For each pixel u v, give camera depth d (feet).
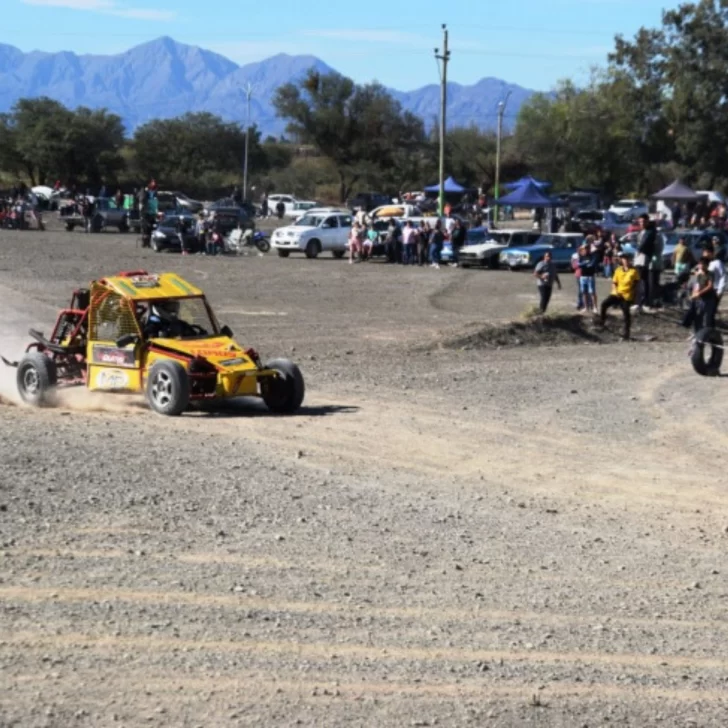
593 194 245.65
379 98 365.61
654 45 316.40
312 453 44.34
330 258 175.94
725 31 307.17
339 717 19.81
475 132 374.43
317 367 71.26
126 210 222.28
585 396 63.10
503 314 106.32
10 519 31.42
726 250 120.57
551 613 26.40
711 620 26.71
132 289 53.98
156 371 51.34
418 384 65.62
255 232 183.73
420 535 32.81
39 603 24.73
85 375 56.18
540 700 21.15
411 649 23.39
